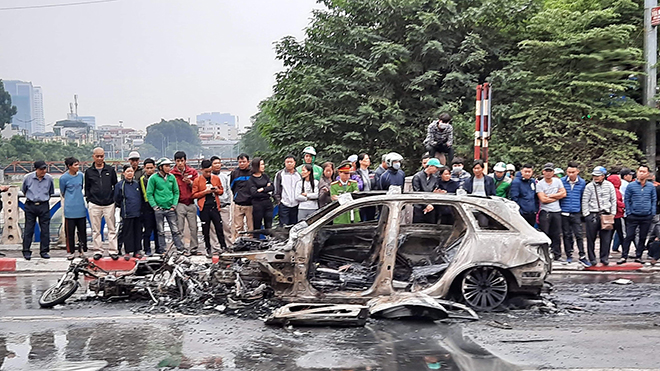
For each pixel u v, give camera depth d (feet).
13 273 32.22
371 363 16.48
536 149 53.42
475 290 22.44
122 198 34.50
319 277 22.91
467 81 59.11
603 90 51.08
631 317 22.25
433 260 24.58
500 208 22.82
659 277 31.48
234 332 19.79
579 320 21.66
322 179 34.55
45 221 34.96
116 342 18.61
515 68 55.83
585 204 34.01
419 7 62.34
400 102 62.34
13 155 217.56
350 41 64.23
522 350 17.78
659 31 53.31
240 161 34.76
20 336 19.31
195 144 619.26
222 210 37.68
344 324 20.26
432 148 37.73
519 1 60.54
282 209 35.06
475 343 18.48
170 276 24.20
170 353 17.46
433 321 21.08
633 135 49.85
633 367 16.34
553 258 35.24
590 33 49.62
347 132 61.16
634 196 34.55
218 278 23.50
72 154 267.59
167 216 34.73
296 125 62.90
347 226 25.63
